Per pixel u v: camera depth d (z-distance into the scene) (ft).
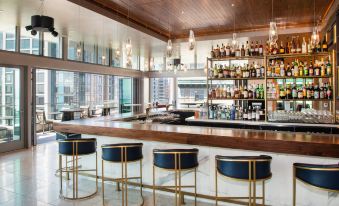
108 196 11.48
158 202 10.77
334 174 6.56
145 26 22.40
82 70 28.30
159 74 39.32
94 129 11.95
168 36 26.02
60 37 25.20
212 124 16.46
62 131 12.94
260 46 15.97
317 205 9.04
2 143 20.38
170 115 20.01
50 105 30.89
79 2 15.52
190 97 38.06
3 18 18.38
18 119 21.84
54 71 28.55
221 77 16.76
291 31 21.52
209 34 24.63
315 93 14.80
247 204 9.98
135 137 10.86
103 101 35.63
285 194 9.41
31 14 17.35
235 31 23.66
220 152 10.32
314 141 8.07
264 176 7.64
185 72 37.22
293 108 17.46
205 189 10.68
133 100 39.47
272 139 8.46
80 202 10.85
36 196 11.50
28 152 20.38
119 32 22.16
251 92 16.22
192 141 9.66
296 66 15.06
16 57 21.04
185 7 17.81
